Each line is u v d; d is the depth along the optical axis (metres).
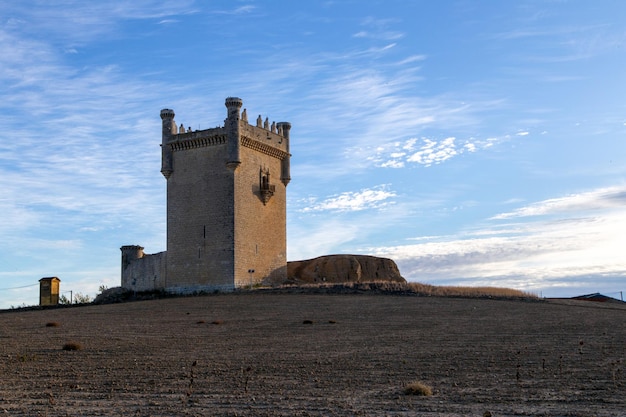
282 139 95.88
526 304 68.62
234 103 85.50
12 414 22.08
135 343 42.94
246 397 24.75
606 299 88.62
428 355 35.81
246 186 87.44
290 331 48.69
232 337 45.69
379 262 102.94
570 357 34.28
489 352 36.59
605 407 22.16
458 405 22.88
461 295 76.81
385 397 24.45
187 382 28.36
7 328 53.81
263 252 90.19
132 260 98.25
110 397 25.16
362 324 52.53
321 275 98.00
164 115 90.19
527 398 23.92
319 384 27.41
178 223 88.56
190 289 86.56
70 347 40.03
